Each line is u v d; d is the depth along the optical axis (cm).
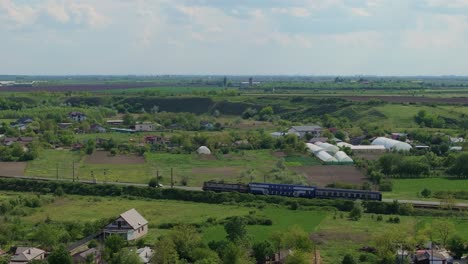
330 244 13350
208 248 12119
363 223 15425
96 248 12488
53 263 11088
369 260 12088
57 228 14150
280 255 11944
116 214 16275
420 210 16588
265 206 17638
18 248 12156
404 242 12650
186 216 16212
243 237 12669
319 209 17275
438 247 12744
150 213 16588
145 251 11950
